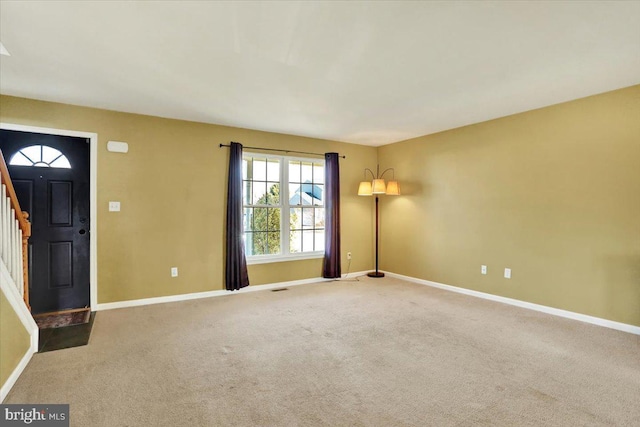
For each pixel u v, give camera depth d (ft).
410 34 7.00
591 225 10.82
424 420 5.93
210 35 7.04
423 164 16.47
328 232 17.10
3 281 6.98
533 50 7.72
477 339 9.53
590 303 10.87
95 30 6.84
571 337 9.67
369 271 19.02
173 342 9.27
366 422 5.88
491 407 6.32
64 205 12.00
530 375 7.50
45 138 11.68
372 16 6.34
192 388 6.93
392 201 18.26
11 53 7.82
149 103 11.44
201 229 13.89
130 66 8.53
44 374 7.44
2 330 6.69
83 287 12.32
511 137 12.90
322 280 17.22
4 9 6.08
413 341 9.41
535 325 10.66
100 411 6.12
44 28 6.75
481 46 7.54
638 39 7.17
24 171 11.38
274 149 15.76
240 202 14.42
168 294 13.24
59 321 10.89
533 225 12.28
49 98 10.94
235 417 5.99
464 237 14.62
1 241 7.36
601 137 10.55
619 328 10.24
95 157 11.96
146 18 6.40
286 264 16.16
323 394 6.74
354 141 17.80
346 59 8.16
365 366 7.93
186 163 13.57
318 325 10.68
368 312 12.01
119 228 12.34
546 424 5.84
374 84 9.76
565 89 10.20
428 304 13.00
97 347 8.91
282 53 7.85
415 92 10.43
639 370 7.73
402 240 17.67
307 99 11.04
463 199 14.65
